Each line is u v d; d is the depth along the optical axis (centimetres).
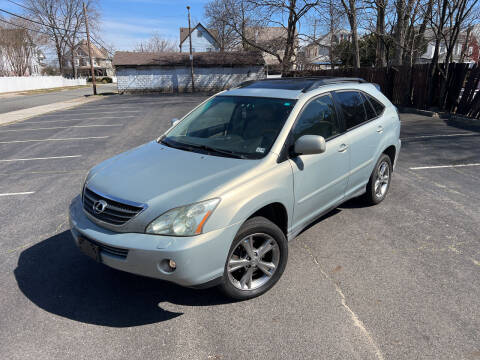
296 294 317
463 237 415
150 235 262
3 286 335
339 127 398
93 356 251
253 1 2577
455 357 246
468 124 1159
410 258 372
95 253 282
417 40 2045
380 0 1895
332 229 439
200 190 276
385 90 1725
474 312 289
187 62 3659
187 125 407
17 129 1325
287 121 342
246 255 303
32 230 454
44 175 700
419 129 1087
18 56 5238
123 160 350
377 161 472
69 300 314
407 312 291
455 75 1309
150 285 335
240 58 3759
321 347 256
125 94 3622
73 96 3400
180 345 261
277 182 311
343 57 3512
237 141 347
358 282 333
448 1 1299
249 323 282
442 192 557
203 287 274
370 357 247
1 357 250
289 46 2848
